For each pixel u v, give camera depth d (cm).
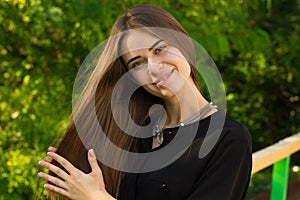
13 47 655
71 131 206
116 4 593
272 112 1068
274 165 447
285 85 1028
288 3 948
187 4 655
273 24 916
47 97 646
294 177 858
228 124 186
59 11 595
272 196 448
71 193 180
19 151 620
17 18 616
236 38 686
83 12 573
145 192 191
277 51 924
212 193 180
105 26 598
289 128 1071
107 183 200
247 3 768
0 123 651
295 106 1070
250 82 1007
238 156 182
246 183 187
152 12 188
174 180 185
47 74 658
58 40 654
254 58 951
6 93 652
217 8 695
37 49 655
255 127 1053
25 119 636
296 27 925
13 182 608
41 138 621
